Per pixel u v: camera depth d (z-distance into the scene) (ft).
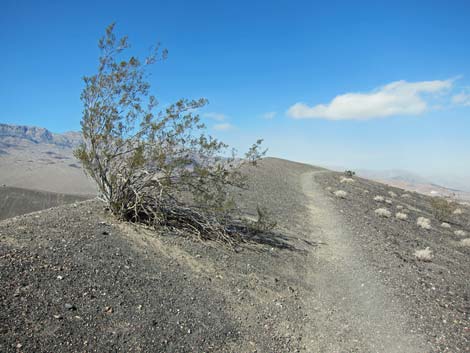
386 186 136.98
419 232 57.62
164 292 21.29
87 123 28.60
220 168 33.06
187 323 18.89
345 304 26.07
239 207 47.93
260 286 26.21
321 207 62.39
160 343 16.61
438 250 47.19
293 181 97.14
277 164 139.74
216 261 28.14
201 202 32.58
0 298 15.65
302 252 35.91
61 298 17.22
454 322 23.86
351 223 51.57
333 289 28.68
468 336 21.97
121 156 29.81
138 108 29.89
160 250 27.17
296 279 29.25
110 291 19.34
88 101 28.96
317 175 122.93
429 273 35.14
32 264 19.25
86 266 21.02
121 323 17.04
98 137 28.27
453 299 28.48
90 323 16.25
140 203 30.30
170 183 30.71
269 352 18.62
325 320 23.40
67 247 22.70
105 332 16.03
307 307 24.93
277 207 54.95
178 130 30.22
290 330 21.36
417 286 30.40
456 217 87.61
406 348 20.34
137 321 17.60
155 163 29.68
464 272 38.37
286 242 37.68
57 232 24.88
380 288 28.89
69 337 14.92
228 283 25.27
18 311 15.28
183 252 27.91
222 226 33.22
